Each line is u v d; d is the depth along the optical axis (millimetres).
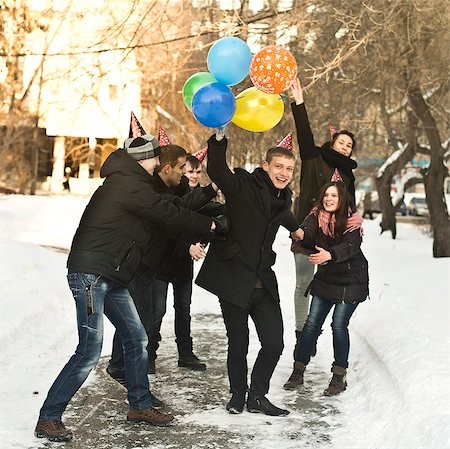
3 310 8359
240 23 13477
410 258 17578
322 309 6527
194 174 7098
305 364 6590
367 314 9039
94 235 5086
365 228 32625
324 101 22266
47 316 8922
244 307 5637
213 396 6242
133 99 43000
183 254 6906
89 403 5941
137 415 5473
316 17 15297
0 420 5371
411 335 7242
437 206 18031
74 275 5078
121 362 6156
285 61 5719
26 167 38875
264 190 5641
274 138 26891
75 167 49031
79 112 42250
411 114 22938
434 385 5582
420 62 17047
